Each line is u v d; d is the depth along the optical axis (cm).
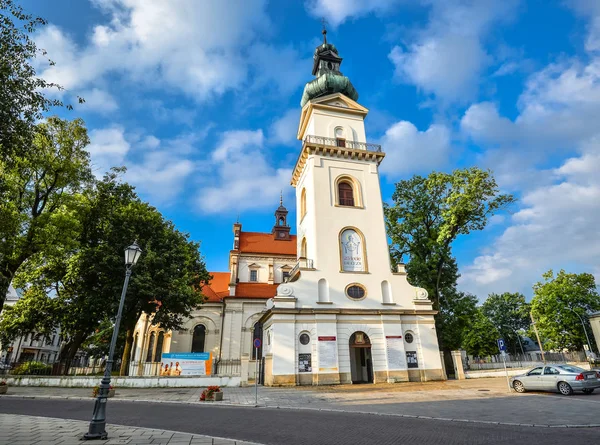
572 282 5078
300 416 1331
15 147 1281
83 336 3331
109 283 2800
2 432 1004
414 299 3031
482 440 890
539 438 898
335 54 4159
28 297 3097
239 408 1592
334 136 3594
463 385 2439
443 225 3409
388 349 2786
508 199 3294
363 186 3375
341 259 3027
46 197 2506
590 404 1449
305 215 3447
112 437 945
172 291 2967
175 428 1109
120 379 2527
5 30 1155
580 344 4891
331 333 2727
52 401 1886
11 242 2139
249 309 4381
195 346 4269
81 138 2566
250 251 4916
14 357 6253
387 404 1642
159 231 3186
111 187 3064
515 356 5422
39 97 1220
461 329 3375
